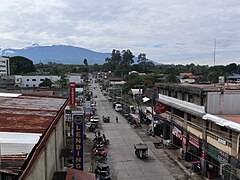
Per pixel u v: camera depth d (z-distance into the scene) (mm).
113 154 31906
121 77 125938
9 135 11266
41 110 18109
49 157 13156
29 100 23875
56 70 131500
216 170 24297
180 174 25422
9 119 14680
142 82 80000
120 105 66000
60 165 18812
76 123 20891
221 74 85250
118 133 42750
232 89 26531
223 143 21328
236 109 25156
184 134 29781
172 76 83375
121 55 186250
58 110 18266
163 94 38906
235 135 19828
